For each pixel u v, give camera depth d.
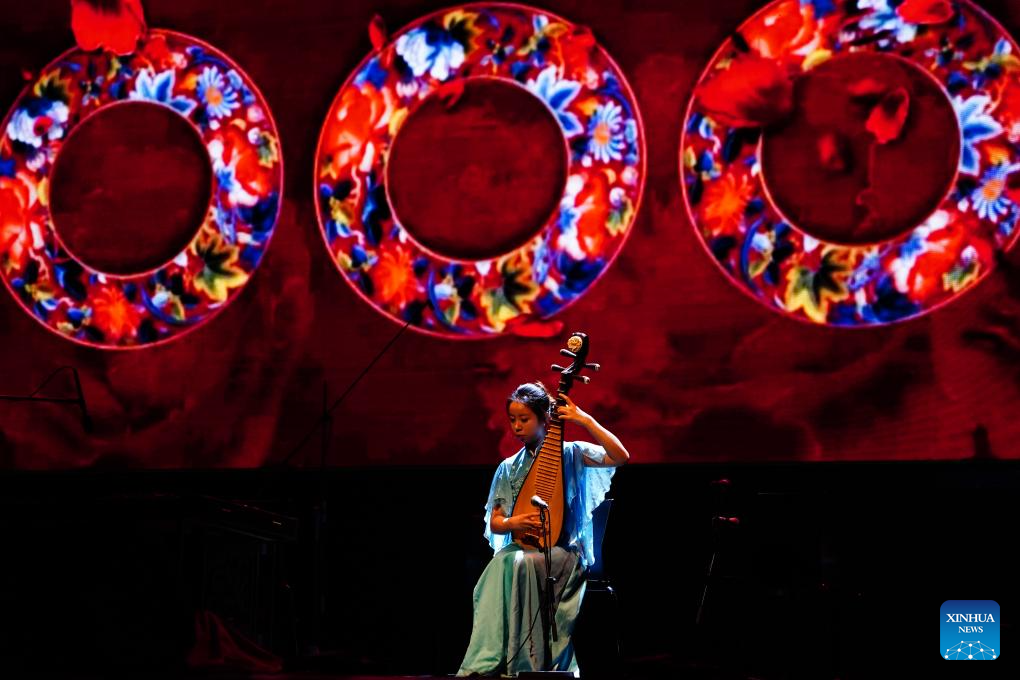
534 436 6.09
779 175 8.04
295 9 8.98
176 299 8.88
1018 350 7.52
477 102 8.62
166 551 6.12
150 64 9.17
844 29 8.05
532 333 8.29
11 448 8.91
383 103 8.77
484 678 5.48
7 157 9.31
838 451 7.70
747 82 8.16
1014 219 7.62
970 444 7.52
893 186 7.86
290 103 8.91
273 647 7.03
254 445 8.57
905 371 7.68
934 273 7.72
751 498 7.21
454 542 8.37
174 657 5.99
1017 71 7.73
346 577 8.47
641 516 8.13
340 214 8.72
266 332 8.70
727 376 7.94
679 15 8.34
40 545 6.24
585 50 8.47
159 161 9.07
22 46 9.29
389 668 7.46
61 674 5.87
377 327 8.55
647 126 8.30
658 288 8.13
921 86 7.89
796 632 7.47
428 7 8.78
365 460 8.40
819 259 7.91
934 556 7.68
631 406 8.04
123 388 8.84
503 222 8.47
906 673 7.60
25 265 9.16
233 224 8.88
